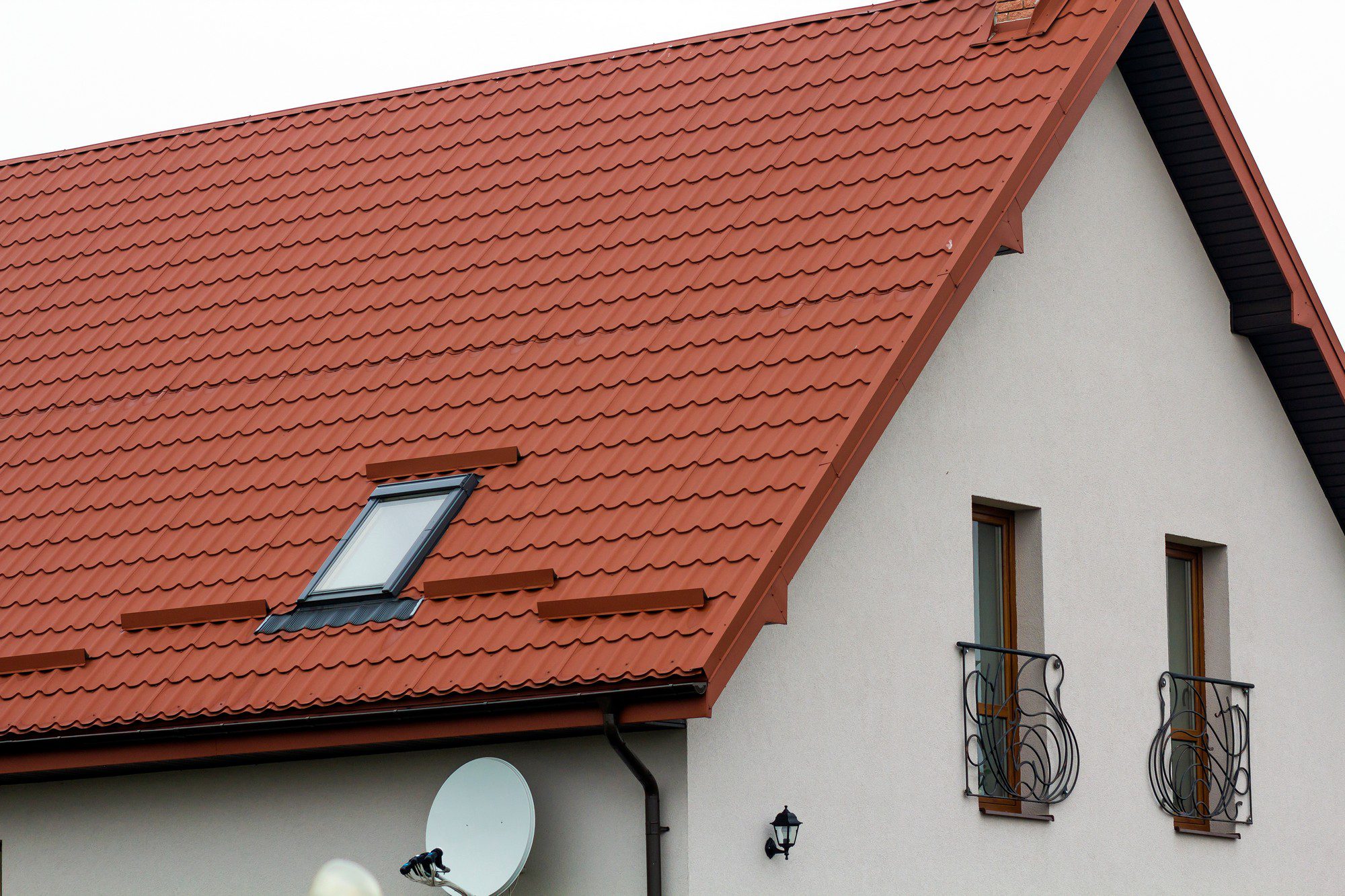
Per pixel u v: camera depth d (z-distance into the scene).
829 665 20.81
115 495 24.12
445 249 26.08
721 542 19.12
